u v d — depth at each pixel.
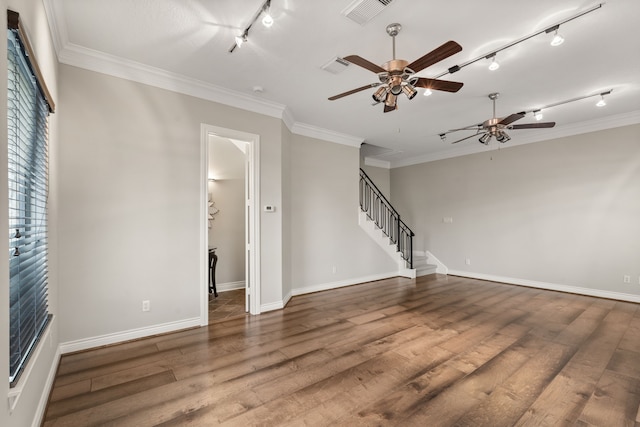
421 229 7.68
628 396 2.18
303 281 5.25
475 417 1.96
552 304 4.59
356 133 5.77
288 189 4.88
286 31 2.66
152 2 2.30
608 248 4.93
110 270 3.07
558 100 4.20
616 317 3.97
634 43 2.85
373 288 5.70
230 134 3.90
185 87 3.55
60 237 2.81
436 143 6.46
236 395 2.19
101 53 2.98
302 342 3.15
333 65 3.24
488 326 3.63
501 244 6.23
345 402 2.11
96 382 2.36
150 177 3.31
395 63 2.45
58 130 2.78
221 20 2.53
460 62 3.19
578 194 5.24
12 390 1.34
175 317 3.45
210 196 5.31
